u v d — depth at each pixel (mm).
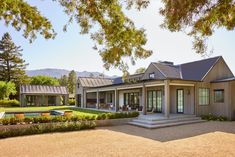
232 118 16953
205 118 17078
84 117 14086
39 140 9766
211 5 3879
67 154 7340
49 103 38719
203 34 4500
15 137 10547
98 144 8797
